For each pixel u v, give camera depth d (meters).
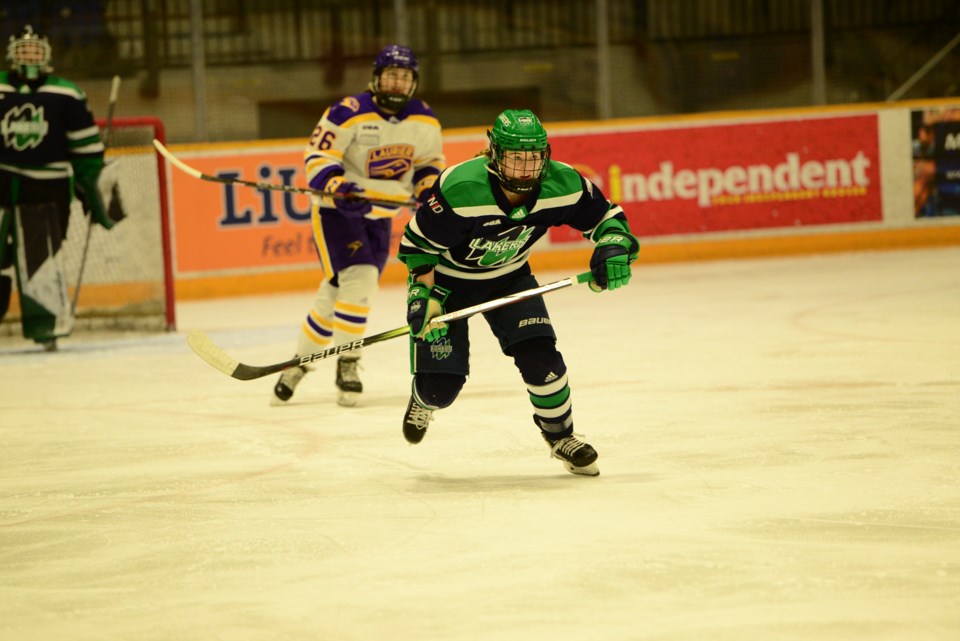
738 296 30.47
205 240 37.22
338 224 19.05
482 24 42.22
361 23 41.59
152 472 14.10
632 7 42.28
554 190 12.09
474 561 9.87
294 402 18.89
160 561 10.29
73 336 29.92
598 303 30.72
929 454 13.09
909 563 9.31
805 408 16.09
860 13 42.41
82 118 26.62
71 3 39.72
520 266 13.09
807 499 11.40
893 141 41.00
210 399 19.44
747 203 40.53
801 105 42.81
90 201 27.41
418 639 8.13
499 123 11.55
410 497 12.29
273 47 41.28
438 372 12.74
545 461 13.78
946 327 23.23
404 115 19.62
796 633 7.96
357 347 13.31
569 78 42.59
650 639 7.96
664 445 14.20
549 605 8.69
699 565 9.46
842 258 38.72
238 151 37.44
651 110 42.66
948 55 42.56
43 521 11.92
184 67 40.09
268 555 10.33
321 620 8.58
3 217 26.38
